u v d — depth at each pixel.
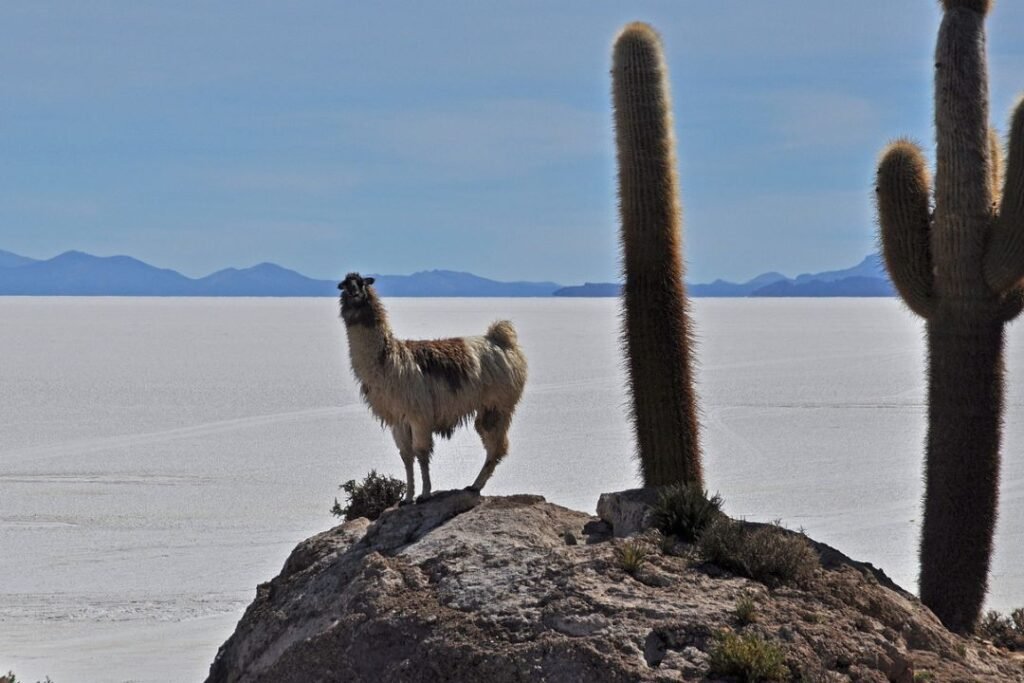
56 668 36.12
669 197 28.91
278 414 113.19
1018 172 26.75
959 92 27.55
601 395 129.12
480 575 22.59
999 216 27.34
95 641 39.84
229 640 26.11
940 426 28.30
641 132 28.72
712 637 20.03
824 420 105.25
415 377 26.23
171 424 105.62
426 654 21.00
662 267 28.80
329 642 22.19
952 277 27.83
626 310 29.16
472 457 80.75
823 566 23.34
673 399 28.77
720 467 78.62
